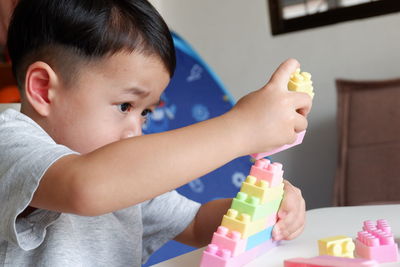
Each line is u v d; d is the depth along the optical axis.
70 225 0.66
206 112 1.88
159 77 0.60
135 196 0.44
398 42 2.06
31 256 0.61
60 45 0.57
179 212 0.77
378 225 0.57
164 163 0.44
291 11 2.27
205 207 0.77
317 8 2.22
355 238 0.61
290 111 0.50
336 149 2.19
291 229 0.61
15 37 0.62
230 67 2.42
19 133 0.52
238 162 1.80
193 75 1.89
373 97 1.94
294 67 0.54
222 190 1.79
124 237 0.73
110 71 0.57
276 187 0.54
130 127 0.60
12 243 0.55
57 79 0.58
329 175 2.21
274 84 0.51
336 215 0.74
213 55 2.46
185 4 2.50
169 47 0.62
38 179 0.45
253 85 2.38
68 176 0.44
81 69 0.57
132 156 0.44
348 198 1.88
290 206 0.61
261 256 0.57
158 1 2.55
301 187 2.26
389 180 1.83
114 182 0.43
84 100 0.57
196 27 2.49
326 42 2.20
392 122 1.88
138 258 0.75
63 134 0.59
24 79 0.61
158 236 0.79
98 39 0.56
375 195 1.84
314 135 2.23
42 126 0.59
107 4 0.58
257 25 2.34
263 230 0.56
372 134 1.90
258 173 0.54
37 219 0.55
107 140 0.59
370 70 2.12
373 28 2.10
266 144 0.49
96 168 0.44
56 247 0.62
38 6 0.60
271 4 2.29
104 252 0.69
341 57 2.18
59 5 0.58
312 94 0.56
